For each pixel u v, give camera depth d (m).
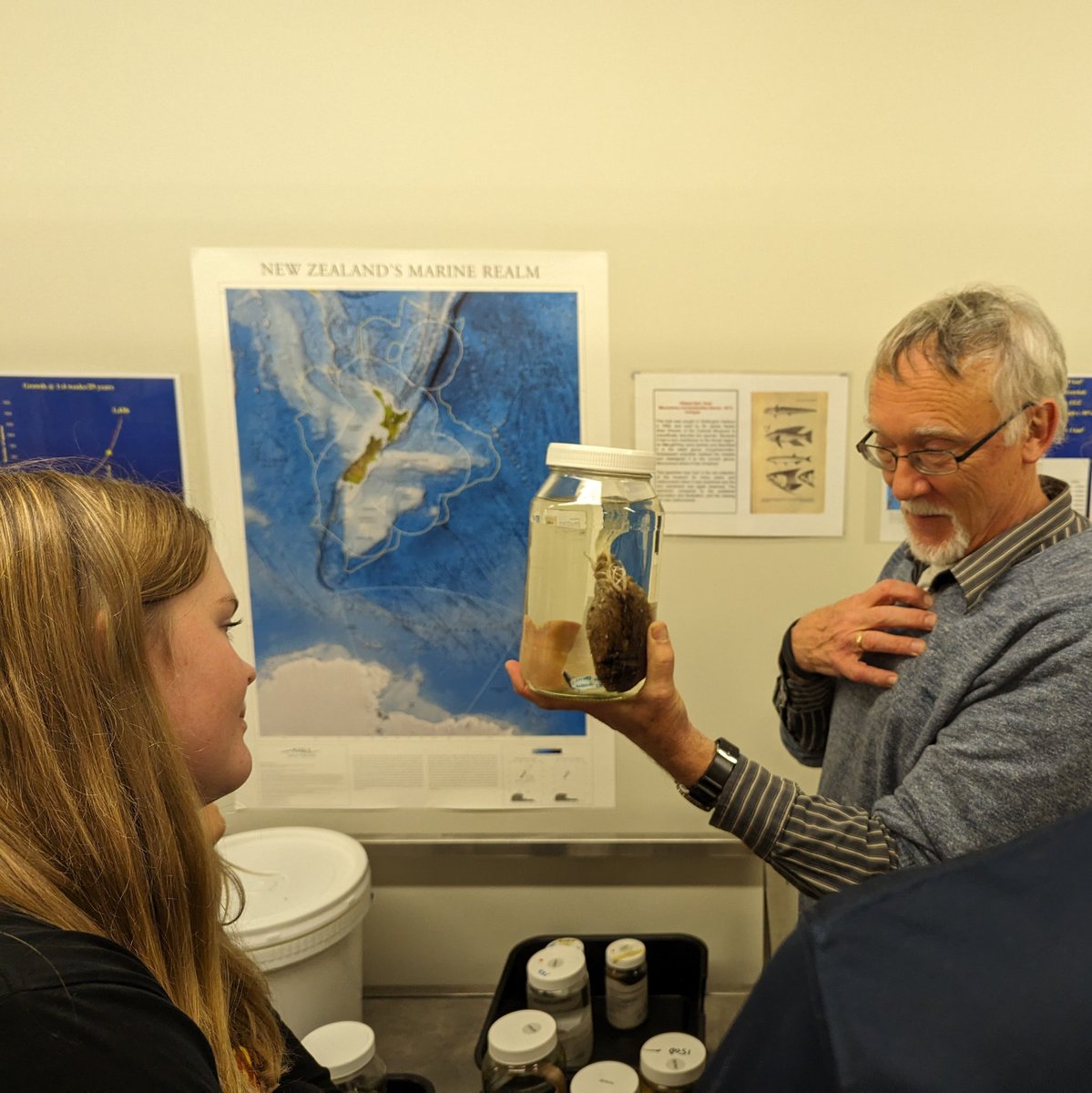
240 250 1.09
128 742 0.46
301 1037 0.98
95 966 0.36
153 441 1.13
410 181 1.08
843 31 1.04
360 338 1.11
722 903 1.21
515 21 1.04
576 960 1.07
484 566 1.16
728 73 1.05
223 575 0.57
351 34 1.05
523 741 1.19
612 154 1.07
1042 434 0.75
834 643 0.88
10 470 0.49
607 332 1.10
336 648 1.17
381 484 1.14
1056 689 0.66
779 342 1.10
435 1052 1.11
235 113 1.07
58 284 1.10
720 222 1.08
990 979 0.17
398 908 1.23
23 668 0.43
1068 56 1.03
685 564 1.15
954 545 0.78
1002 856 0.19
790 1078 0.17
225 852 1.09
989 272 1.08
